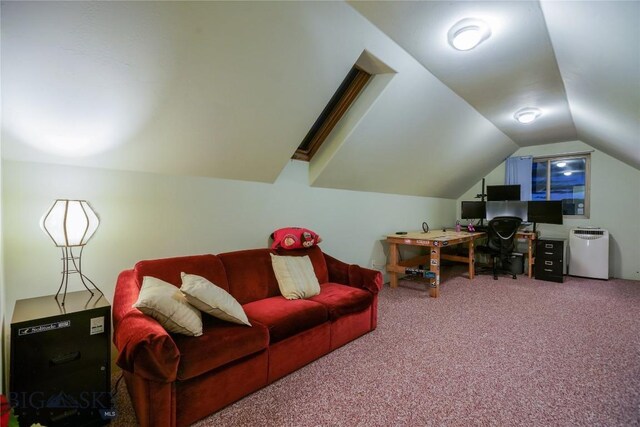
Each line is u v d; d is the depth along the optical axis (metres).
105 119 1.78
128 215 2.15
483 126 4.08
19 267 1.74
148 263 2.01
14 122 1.58
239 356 1.67
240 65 1.87
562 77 2.63
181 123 2.03
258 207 2.93
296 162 3.25
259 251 2.65
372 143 3.23
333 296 2.50
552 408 1.67
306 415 1.61
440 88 2.94
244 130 2.32
